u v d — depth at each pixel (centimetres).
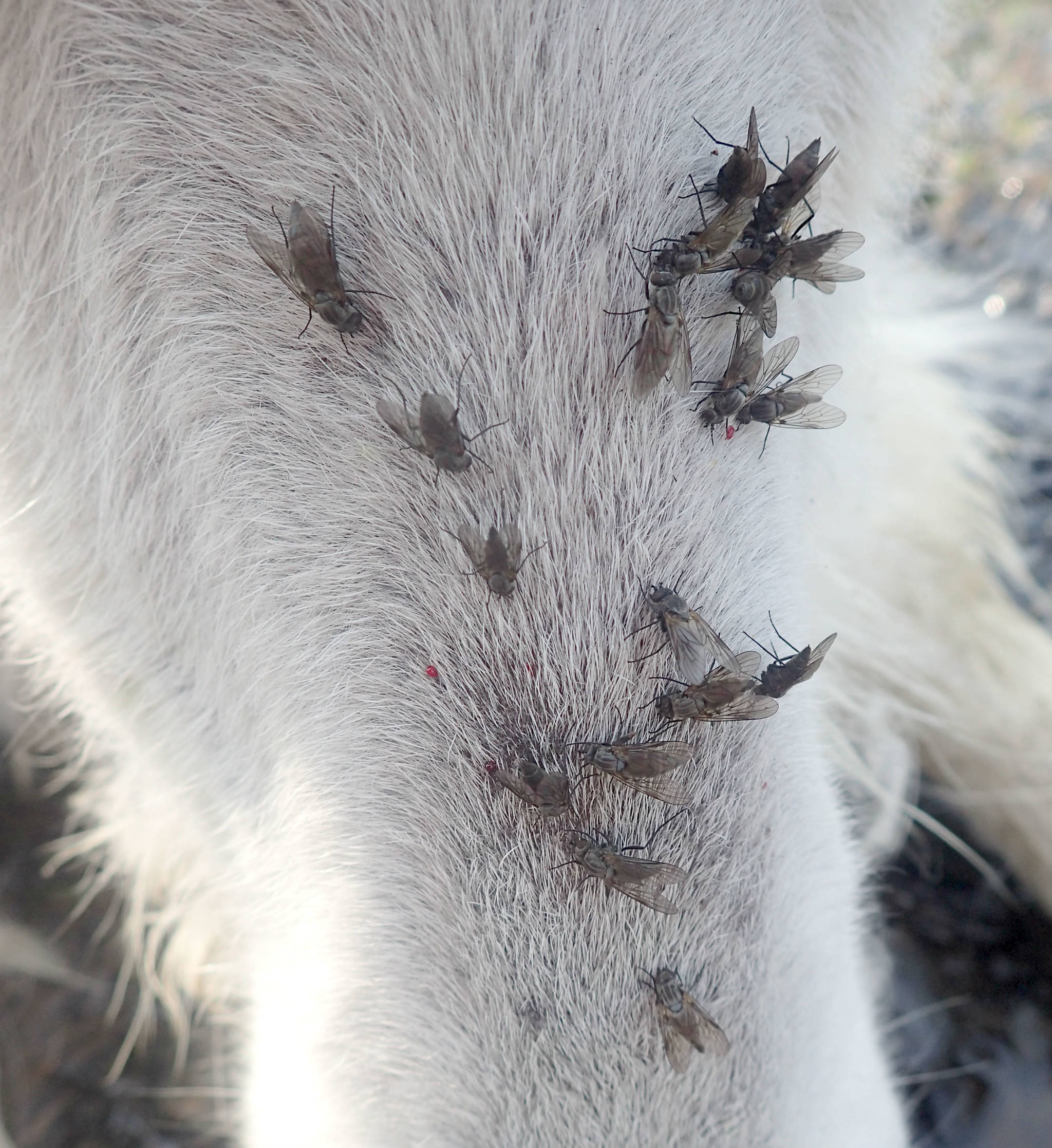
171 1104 17
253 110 11
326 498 11
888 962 17
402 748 11
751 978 11
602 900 11
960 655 17
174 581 12
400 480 11
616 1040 11
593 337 11
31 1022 17
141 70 11
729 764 11
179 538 12
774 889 11
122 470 12
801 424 12
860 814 17
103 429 12
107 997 17
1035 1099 16
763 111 11
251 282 11
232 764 12
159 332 11
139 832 15
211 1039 17
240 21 11
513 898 11
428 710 11
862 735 17
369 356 11
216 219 11
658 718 11
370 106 11
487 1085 11
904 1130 12
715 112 11
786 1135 11
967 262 23
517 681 11
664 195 11
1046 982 17
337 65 11
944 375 20
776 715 11
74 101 11
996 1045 16
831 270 11
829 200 13
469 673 11
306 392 11
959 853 17
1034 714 17
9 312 12
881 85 13
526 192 11
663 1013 10
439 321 11
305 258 10
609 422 11
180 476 11
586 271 11
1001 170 24
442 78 11
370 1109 11
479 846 11
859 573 16
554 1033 11
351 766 11
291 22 11
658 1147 11
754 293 11
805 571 12
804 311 13
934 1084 16
